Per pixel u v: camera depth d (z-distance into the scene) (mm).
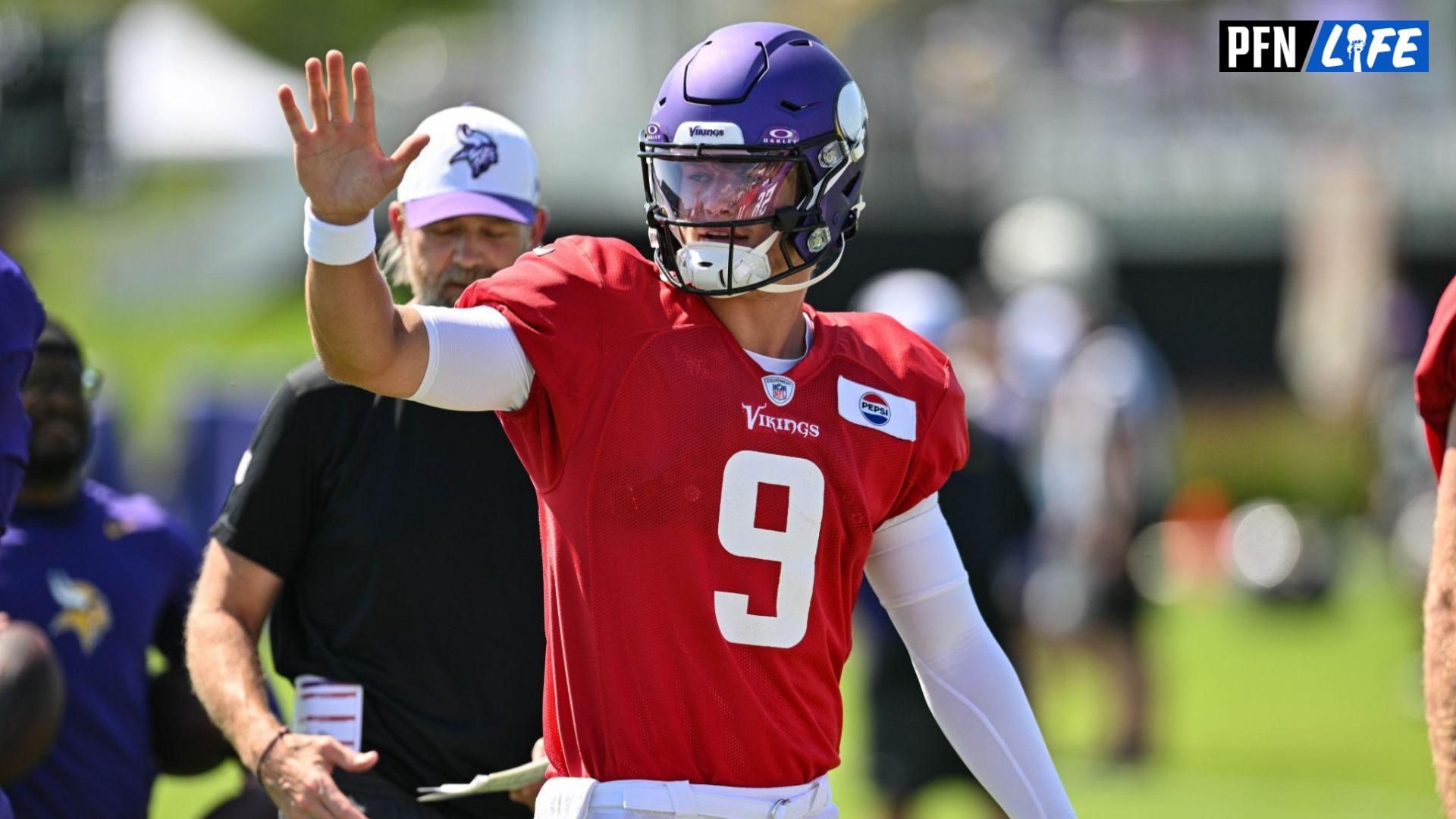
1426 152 61844
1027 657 30688
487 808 13742
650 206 10852
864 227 60438
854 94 11031
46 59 35094
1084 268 41438
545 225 15367
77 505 16984
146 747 16781
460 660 13695
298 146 9633
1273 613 48969
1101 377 35219
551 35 73062
